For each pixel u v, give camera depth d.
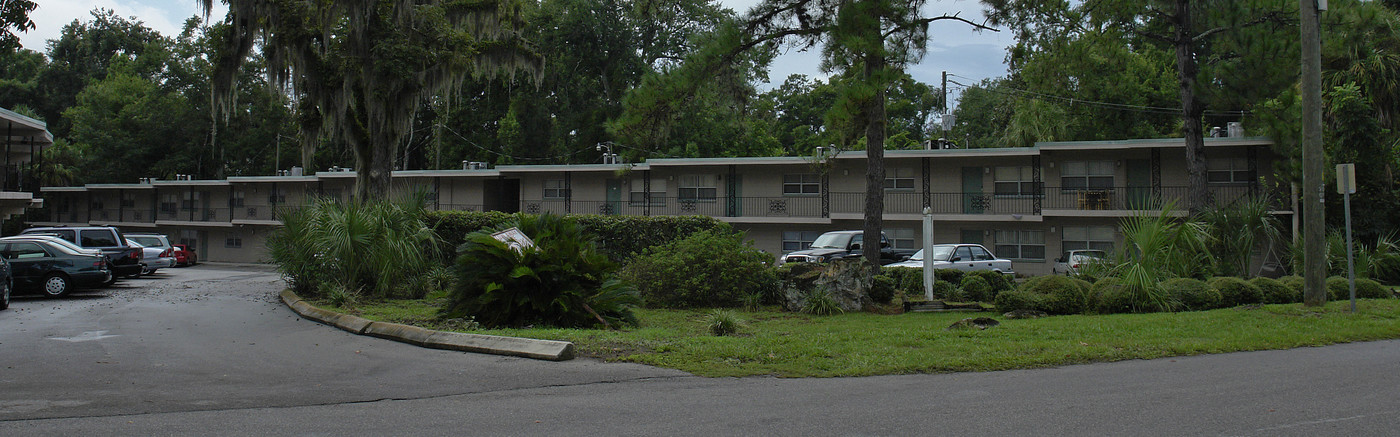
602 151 52.28
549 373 8.40
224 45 24.58
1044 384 7.69
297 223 18.69
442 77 26.81
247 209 50.44
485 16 27.95
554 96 55.09
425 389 7.61
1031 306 14.29
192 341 11.28
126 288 22.67
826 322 13.95
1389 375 8.14
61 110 75.19
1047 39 25.16
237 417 6.45
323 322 13.65
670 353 9.32
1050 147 32.09
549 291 12.51
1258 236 22.56
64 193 58.25
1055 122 41.50
